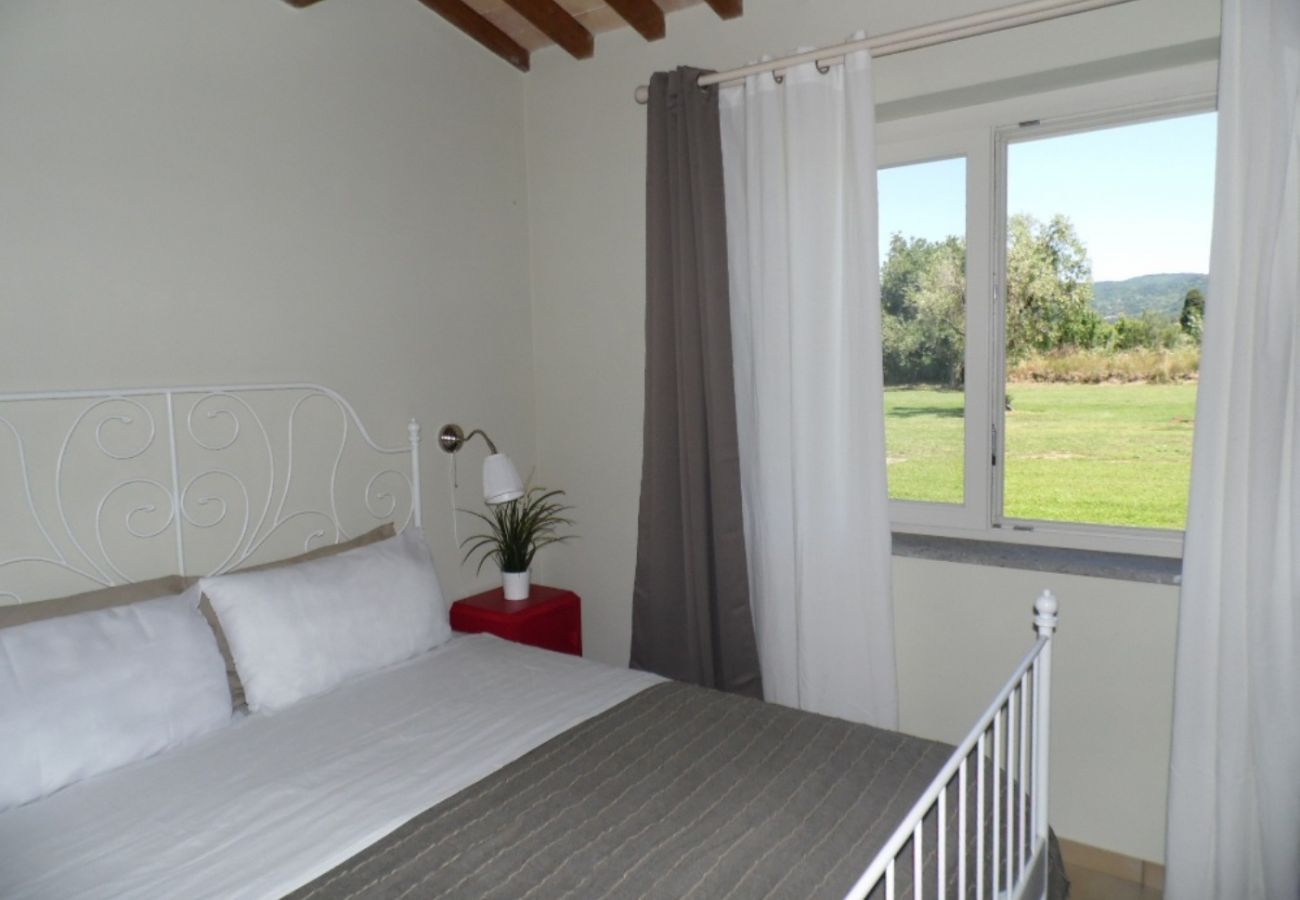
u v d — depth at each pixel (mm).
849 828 1428
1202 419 1909
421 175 2793
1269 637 1886
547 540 3098
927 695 2523
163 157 2119
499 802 1515
